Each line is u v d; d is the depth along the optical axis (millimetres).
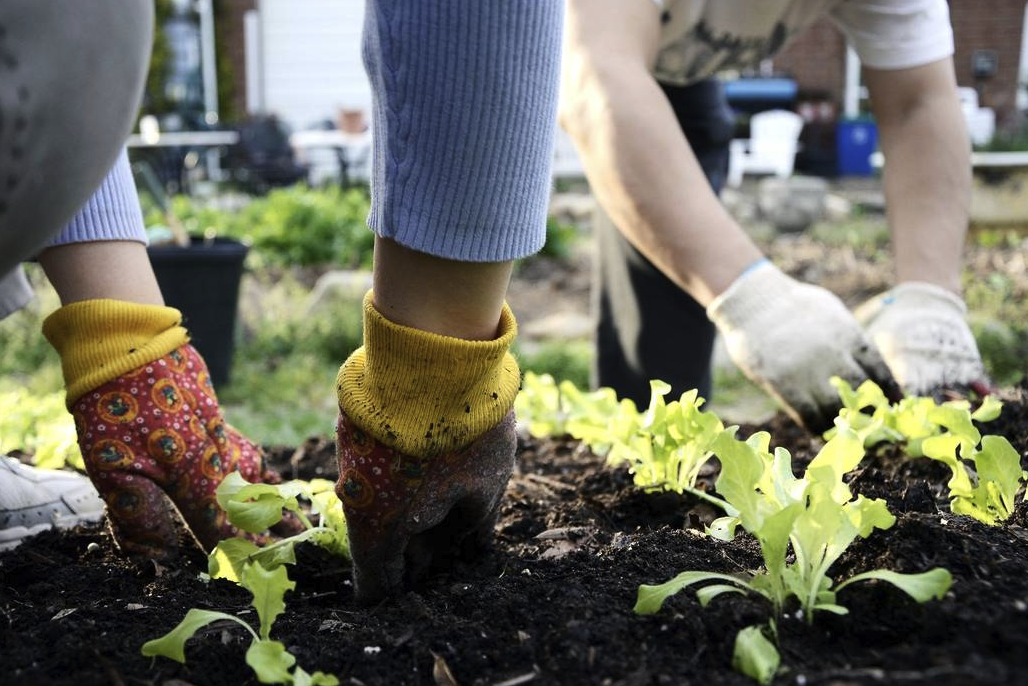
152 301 1482
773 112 15211
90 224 1404
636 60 1779
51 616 1256
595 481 1847
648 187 1680
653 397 1638
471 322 1068
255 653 979
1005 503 1360
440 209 962
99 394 1417
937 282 2092
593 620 1082
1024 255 7594
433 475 1161
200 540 1496
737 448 1074
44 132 764
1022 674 827
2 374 5172
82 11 761
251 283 6855
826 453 1181
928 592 954
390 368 1084
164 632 1179
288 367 5316
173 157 11945
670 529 1447
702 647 1011
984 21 14867
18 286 1597
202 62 15188
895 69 2121
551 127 999
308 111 15461
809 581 1060
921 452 1732
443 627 1130
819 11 2209
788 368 1690
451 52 908
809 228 9688
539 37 937
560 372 4898
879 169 12484
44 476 1771
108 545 1599
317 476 2205
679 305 2777
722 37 2172
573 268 8141
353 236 8250
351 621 1212
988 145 8445
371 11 944
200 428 1476
